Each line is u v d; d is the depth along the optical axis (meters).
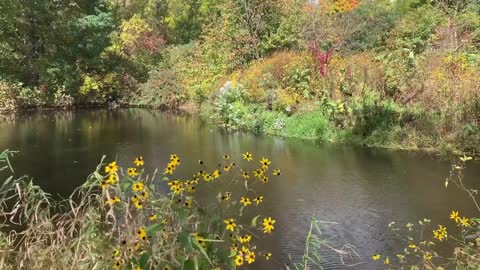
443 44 13.51
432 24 15.38
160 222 2.37
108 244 2.65
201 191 5.74
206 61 18.12
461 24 14.51
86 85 18.73
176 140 10.26
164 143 9.89
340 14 17.73
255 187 6.26
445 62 10.24
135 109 17.98
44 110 17.47
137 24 23.12
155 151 8.99
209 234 2.47
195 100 16.95
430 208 5.52
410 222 5.12
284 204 5.66
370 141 9.05
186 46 21.09
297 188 6.32
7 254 2.76
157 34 23.94
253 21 16.64
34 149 9.24
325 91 10.63
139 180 2.71
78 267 2.55
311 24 16.38
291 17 16.47
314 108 10.99
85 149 9.24
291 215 5.32
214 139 10.30
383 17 17.41
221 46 17.12
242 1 16.73
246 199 3.34
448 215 5.28
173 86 18.22
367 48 16.20
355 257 4.29
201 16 25.66
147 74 20.62
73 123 13.43
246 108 12.19
